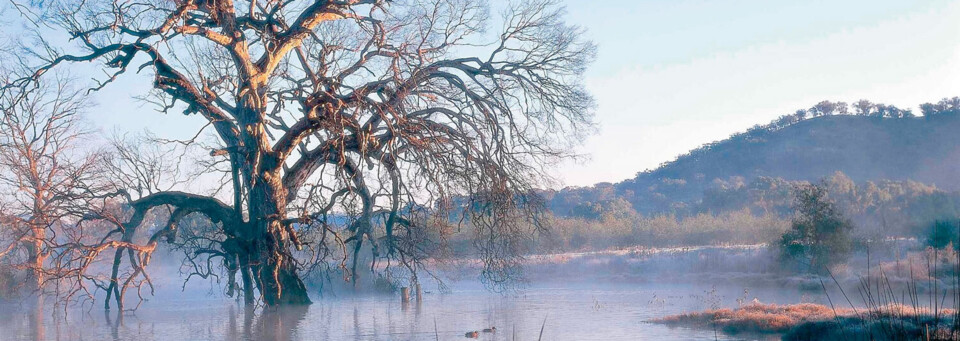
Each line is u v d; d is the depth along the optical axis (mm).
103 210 36031
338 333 25500
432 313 32031
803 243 41031
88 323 32031
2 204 38125
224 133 35562
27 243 41781
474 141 34031
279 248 34438
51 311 39344
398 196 36156
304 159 36219
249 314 33875
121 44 31781
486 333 24250
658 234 76875
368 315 31766
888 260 38438
